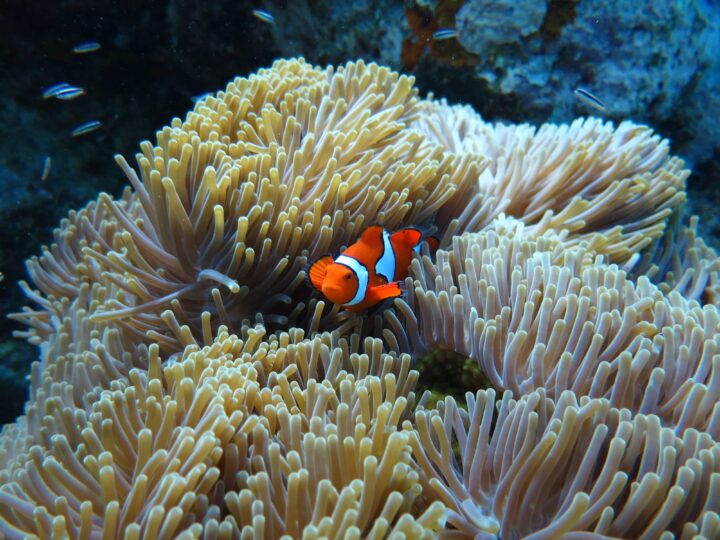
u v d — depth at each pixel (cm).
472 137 51
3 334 71
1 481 28
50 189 75
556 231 43
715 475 21
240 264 33
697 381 27
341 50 69
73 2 69
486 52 66
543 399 26
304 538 19
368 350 31
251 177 34
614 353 28
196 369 27
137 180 35
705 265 42
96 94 77
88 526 21
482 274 32
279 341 33
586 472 23
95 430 25
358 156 39
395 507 20
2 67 72
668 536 21
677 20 67
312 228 34
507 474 24
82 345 37
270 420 26
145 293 35
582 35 65
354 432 24
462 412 28
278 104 41
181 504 21
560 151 45
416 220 39
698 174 76
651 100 69
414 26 66
